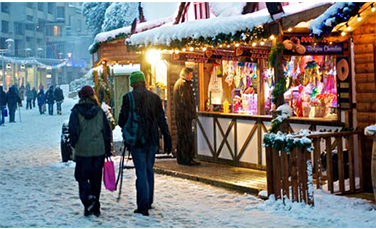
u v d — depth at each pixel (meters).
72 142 7.06
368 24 8.14
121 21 28.22
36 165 12.02
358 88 8.33
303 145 7.15
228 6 10.16
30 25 81.88
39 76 75.38
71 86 68.00
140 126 7.27
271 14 7.73
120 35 14.48
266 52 10.27
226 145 11.05
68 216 7.10
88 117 7.09
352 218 6.63
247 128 10.52
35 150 15.05
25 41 79.81
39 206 7.71
